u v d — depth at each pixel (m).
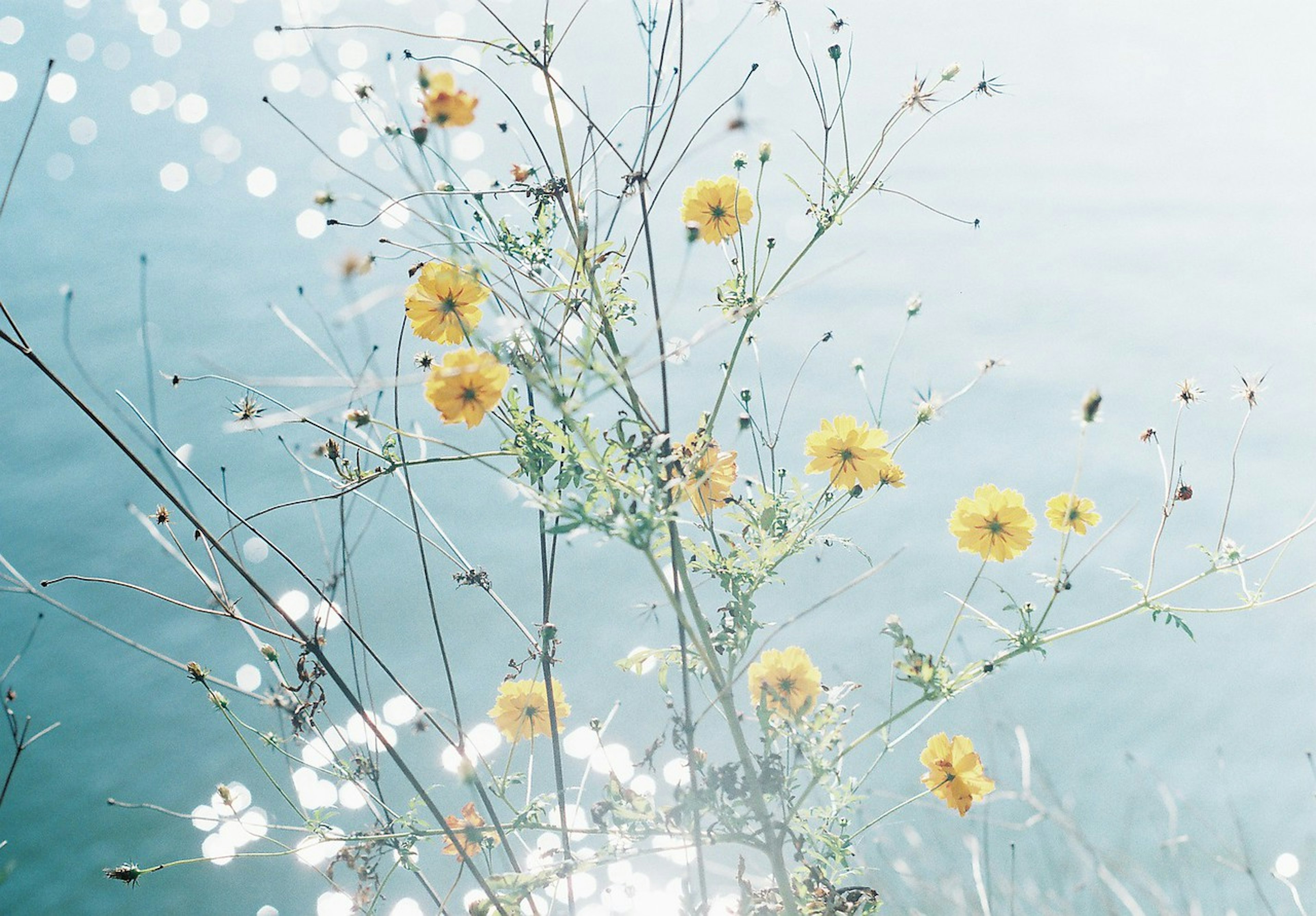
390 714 3.51
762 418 7.76
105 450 7.64
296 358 8.24
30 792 5.62
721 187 2.11
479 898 2.12
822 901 1.97
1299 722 5.94
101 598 6.66
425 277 1.92
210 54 14.59
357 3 15.19
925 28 14.98
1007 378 8.65
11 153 12.16
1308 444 7.93
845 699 5.85
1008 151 12.61
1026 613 2.00
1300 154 12.93
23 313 9.01
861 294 9.62
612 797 1.99
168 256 9.87
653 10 2.03
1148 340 9.19
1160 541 7.26
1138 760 5.59
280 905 5.08
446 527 6.98
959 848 4.15
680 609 1.77
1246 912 4.57
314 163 11.87
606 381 1.68
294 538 6.84
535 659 2.12
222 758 5.75
